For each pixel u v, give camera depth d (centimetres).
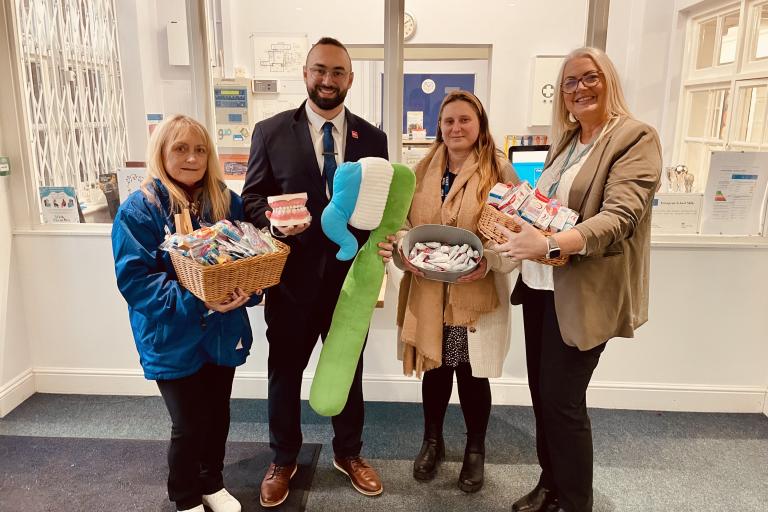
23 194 263
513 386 273
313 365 272
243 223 161
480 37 442
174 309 154
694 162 306
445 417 262
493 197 156
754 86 262
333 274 188
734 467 224
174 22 345
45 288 271
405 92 513
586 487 171
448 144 181
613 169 147
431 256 174
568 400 165
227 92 407
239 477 214
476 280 180
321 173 186
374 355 275
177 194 159
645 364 266
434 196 186
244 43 423
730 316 260
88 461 224
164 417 259
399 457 229
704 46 298
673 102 313
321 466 223
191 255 145
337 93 178
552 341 165
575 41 442
